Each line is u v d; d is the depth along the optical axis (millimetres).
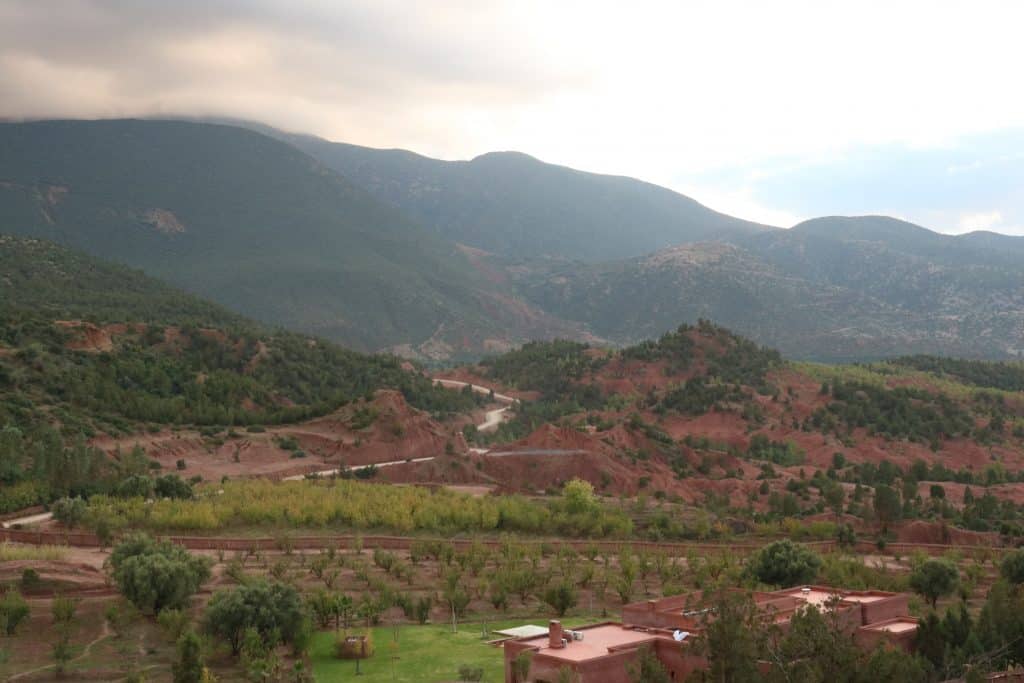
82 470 142875
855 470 196750
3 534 114750
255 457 183125
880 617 79938
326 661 82062
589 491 146625
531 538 134250
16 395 177625
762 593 82000
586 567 110062
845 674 63688
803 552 107938
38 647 81750
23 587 93250
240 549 119312
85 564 101438
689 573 115562
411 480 176875
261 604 84188
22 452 150000
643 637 71938
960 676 71125
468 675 74312
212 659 82000
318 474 175125
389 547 125938
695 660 66938
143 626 87875
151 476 150500
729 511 157750
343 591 102625
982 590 113938
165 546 98000
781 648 64750
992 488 185000
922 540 145500
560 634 68938
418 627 93125
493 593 100312
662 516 144625
